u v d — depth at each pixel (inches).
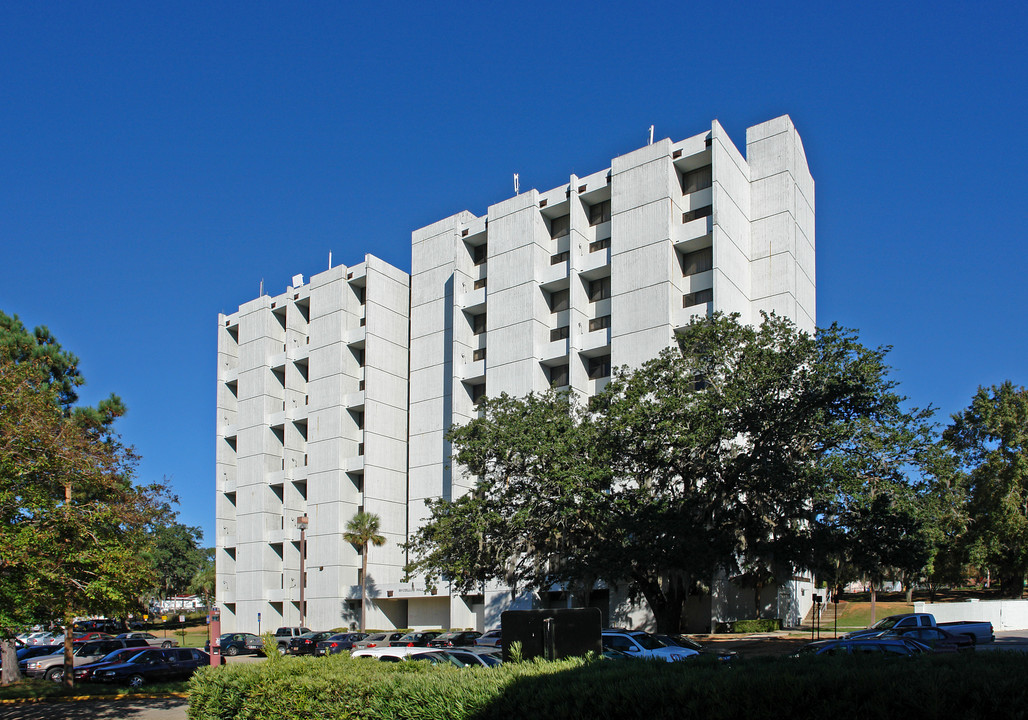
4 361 924.6
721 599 1955.0
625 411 1401.3
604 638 1051.9
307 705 513.3
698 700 344.5
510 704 401.1
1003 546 2161.7
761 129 2268.7
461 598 2365.9
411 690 453.4
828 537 1344.7
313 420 2851.9
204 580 3912.4
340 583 2640.3
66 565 807.7
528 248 2367.1
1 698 1123.9
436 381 2664.9
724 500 1407.5
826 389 1314.0
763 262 2192.4
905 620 1344.7
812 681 333.1
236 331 3329.2
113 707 1043.9
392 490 2743.6
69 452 842.2
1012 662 350.0
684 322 2085.4
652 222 2142.0
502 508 1515.7
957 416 2324.1
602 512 1400.1
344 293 2871.6
